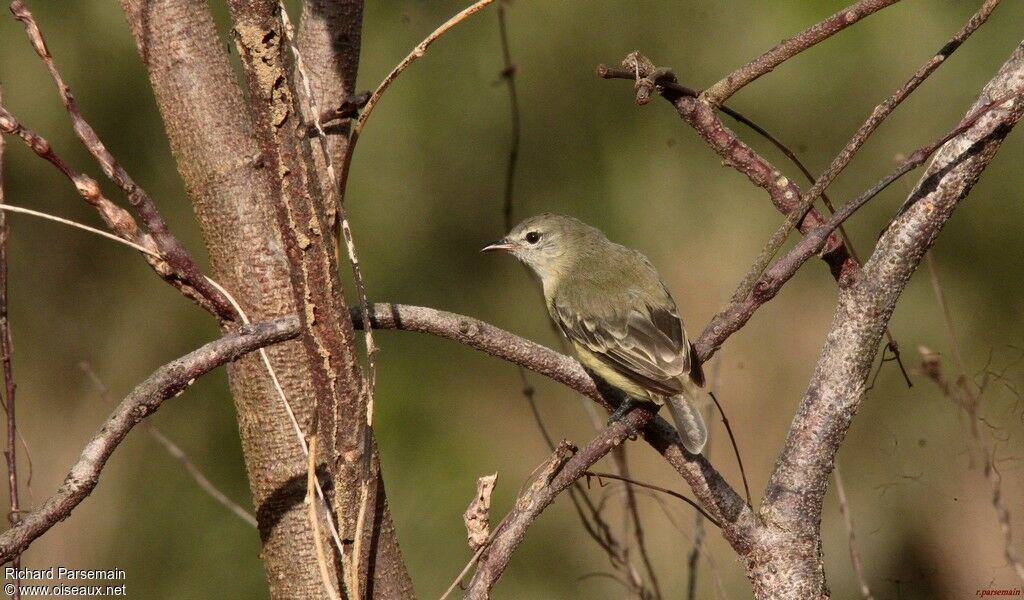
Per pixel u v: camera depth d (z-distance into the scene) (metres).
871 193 5.21
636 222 13.11
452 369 12.79
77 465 4.84
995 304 12.30
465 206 12.90
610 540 7.54
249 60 4.34
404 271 12.80
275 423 5.88
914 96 12.38
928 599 9.95
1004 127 5.25
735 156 5.78
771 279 5.29
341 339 4.78
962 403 6.53
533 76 12.72
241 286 5.98
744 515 5.38
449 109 12.70
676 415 7.21
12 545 4.68
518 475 12.41
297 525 5.86
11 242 12.27
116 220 5.62
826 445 5.31
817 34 5.61
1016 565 6.43
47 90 11.89
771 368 13.11
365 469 5.00
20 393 12.28
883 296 5.32
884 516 10.70
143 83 12.09
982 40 12.10
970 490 9.71
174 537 11.59
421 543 11.52
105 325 12.57
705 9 12.48
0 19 11.76
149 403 4.98
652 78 5.49
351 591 4.96
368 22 12.54
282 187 4.52
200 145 6.00
